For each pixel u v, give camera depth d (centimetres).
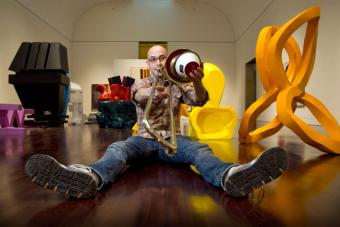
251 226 71
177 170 133
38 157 82
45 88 454
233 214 79
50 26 736
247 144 232
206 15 906
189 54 106
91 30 899
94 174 95
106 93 477
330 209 83
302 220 75
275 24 579
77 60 898
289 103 195
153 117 134
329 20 390
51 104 466
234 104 912
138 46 905
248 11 739
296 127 186
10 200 90
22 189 102
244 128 237
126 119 459
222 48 911
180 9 903
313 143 184
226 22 909
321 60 409
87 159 163
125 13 900
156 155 142
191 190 101
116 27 901
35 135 321
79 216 77
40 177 83
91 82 899
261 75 230
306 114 446
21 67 447
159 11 904
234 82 912
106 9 897
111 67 901
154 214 78
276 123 244
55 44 457
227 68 913
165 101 134
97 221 74
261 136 243
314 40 203
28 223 72
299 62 220
